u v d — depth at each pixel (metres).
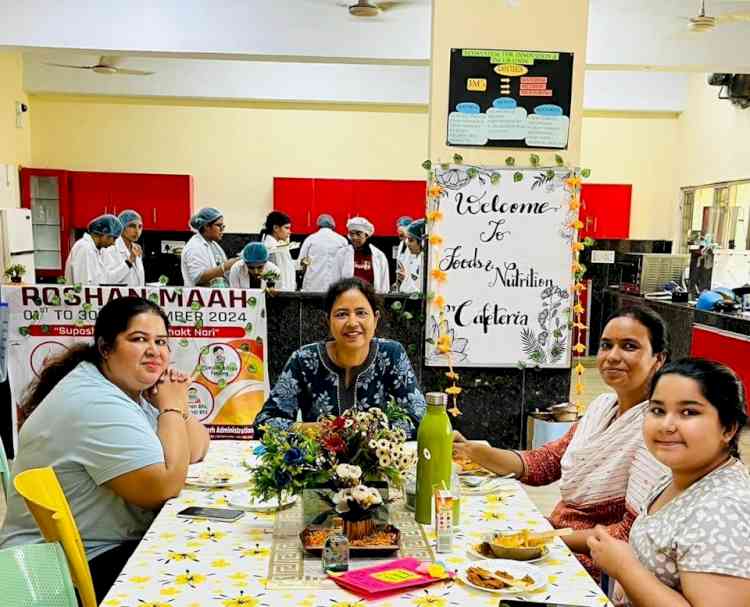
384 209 8.28
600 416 2.07
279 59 5.28
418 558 1.53
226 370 3.32
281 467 1.60
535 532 1.68
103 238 6.35
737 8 5.24
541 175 3.04
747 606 1.26
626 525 1.80
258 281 5.38
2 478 2.00
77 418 1.77
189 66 7.65
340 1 5.13
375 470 1.63
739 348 5.30
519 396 3.19
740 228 7.20
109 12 4.89
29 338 3.23
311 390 2.45
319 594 1.36
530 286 3.10
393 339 3.20
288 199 8.23
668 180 8.73
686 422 1.39
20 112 7.71
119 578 1.41
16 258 6.56
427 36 5.20
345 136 8.43
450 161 3.02
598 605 1.32
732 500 1.33
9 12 4.79
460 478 2.09
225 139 8.34
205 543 1.58
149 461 1.75
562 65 2.98
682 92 8.29
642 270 7.62
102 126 8.20
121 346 1.88
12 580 1.18
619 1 5.09
